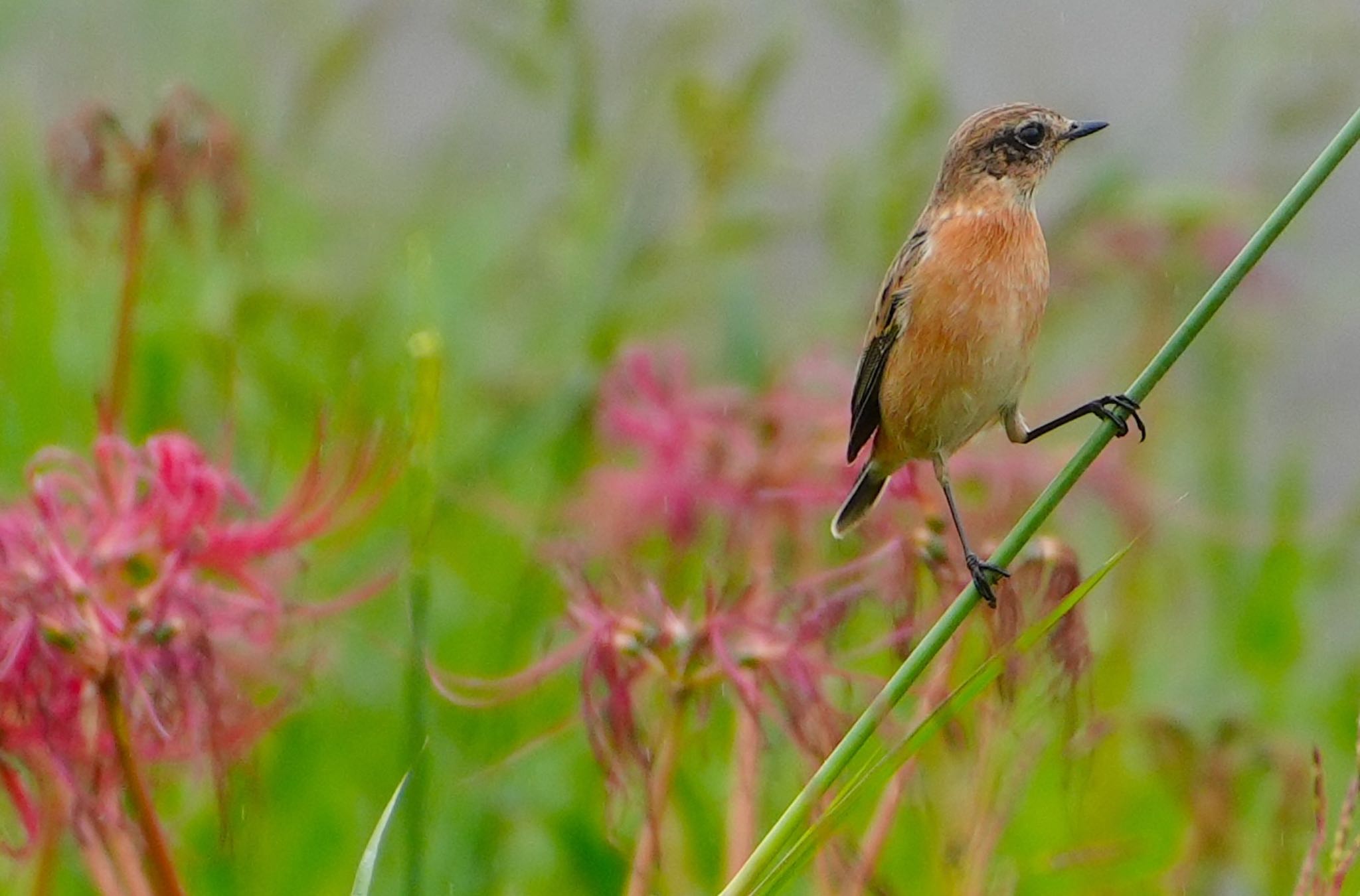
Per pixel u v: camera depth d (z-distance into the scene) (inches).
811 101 667.4
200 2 559.5
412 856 306.7
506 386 475.5
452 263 523.5
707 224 493.7
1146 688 481.4
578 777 431.2
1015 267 390.6
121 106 518.0
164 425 478.6
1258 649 483.8
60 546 312.7
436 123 612.1
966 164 396.8
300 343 508.7
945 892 373.4
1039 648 347.9
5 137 540.4
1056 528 451.2
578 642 337.1
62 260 522.3
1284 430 586.9
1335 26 518.0
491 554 476.1
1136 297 532.7
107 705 308.5
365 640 457.7
